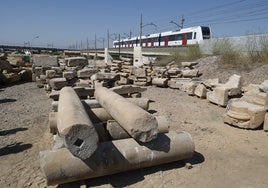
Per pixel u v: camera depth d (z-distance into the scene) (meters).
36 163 4.19
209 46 18.33
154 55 26.98
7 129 5.86
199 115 7.40
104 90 5.95
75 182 3.62
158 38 31.83
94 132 3.17
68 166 3.31
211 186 3.64
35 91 11.16
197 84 10.60
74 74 11.03
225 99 8.29
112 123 4.27
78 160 3.37
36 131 5.73
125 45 46.69
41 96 9.98
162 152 3.86
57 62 14.72
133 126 3.62
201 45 19.30
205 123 6.59
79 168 3.36
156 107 8.37
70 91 5.65
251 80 11.02
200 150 4.84
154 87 13.14
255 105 6.39
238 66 13.13
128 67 14.12
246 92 8.48
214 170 4.09
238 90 8.72
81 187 3.43
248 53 13.98
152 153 3.79
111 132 4.23
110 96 5.18
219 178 3.86
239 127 6.17
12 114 7.18
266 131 5.92
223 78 12.34
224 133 5.82
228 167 4.21
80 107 4.13
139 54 29.30
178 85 12.28
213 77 12.95
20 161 4.27
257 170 4.14
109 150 3.59
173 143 3.96
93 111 5.24
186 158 4.17
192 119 6.96
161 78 13.33
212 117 7.20
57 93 7.74
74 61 14.19
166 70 13.70
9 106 8.22
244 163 4.36
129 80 13.77
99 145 3.63
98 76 9.79
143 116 3.63
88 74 11.16
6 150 4.70
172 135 4.08
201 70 14.38
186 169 4.09
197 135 5.64
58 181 3.31
